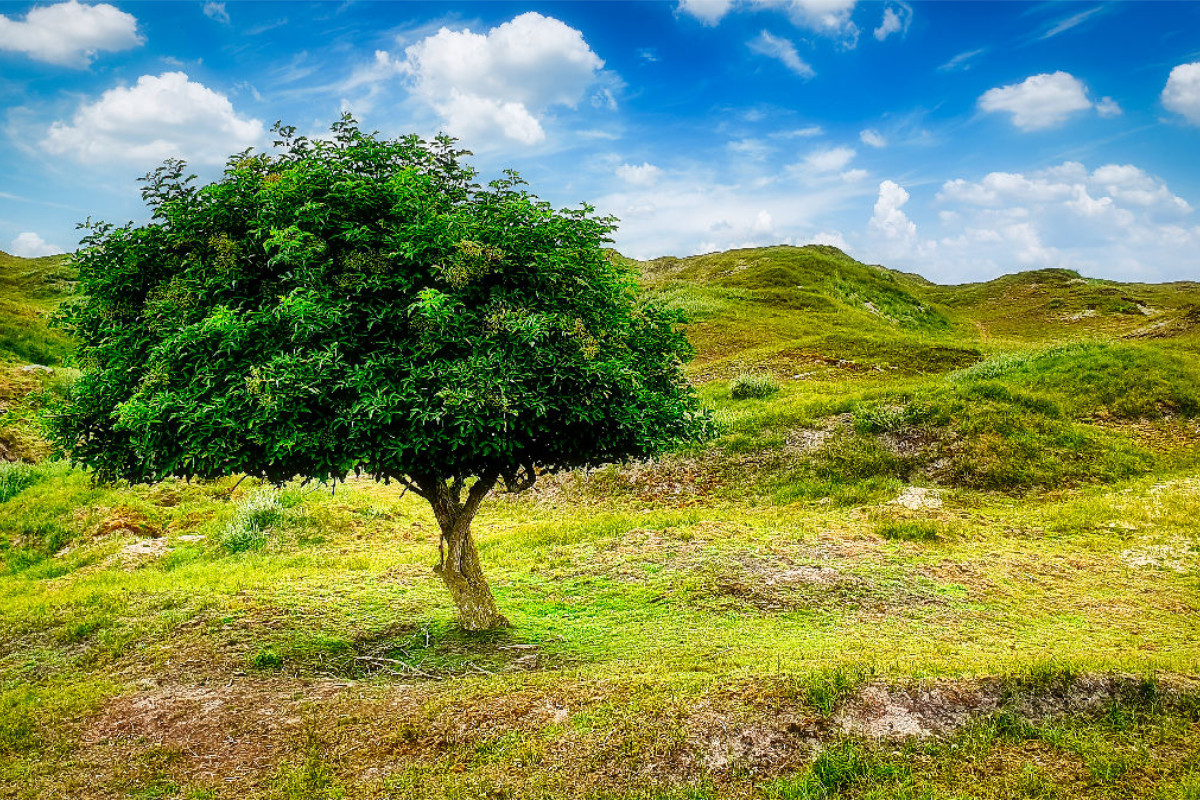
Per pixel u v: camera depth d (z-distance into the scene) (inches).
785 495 690.8
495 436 319.3
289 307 294.0
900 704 251.3
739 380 1043.3
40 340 1176.8
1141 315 2171.5
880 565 477.7
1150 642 342.6
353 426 298.5
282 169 354.3
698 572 475.8
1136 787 209.6
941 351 1257.4
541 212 343.6
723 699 258.7
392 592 480.4
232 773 245.1
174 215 331.6
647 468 789.9
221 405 294.4
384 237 322.7
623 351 378.0
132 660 362.9
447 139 377.7
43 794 237.0
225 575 520.7
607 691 275.7
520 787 222.8
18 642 398.0
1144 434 746.8
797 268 2364.7
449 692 295.1
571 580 490.0
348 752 251.3
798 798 211.3
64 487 713.6
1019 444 715.4
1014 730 240.4
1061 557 497.4
